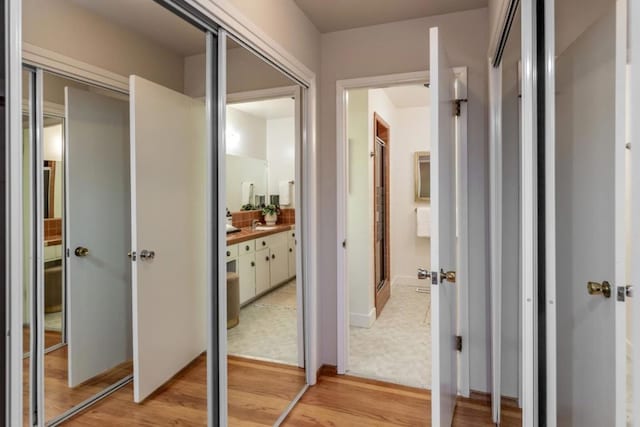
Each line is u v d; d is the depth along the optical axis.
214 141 1.58
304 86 2.34
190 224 1.58
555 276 1.20
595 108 0.96
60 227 1.12
